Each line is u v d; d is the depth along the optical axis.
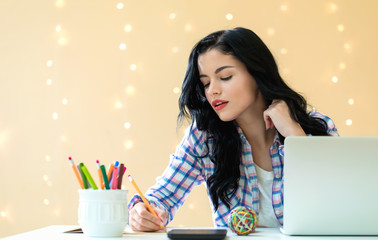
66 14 2.78
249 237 1.02
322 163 1.02
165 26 2.70
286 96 1.43
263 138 1.50
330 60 2.64
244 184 1.49
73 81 2.75
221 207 1.49
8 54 2.80
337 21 2.65
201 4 2.69
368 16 2.65
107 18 2.75
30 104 2.77
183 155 1.53
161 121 2.67
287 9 2.65
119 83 2.71
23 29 2.80
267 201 1.48
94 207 1.02
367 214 1.01
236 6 2.67
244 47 1.39
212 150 1.50
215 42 1.40
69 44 2.76
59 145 2.73
